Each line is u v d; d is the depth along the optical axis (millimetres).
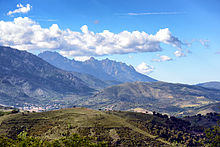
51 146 123750
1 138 123250
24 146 119438
